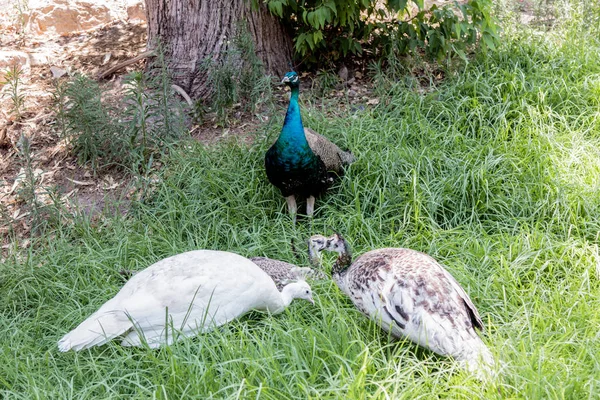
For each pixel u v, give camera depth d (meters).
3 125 7.52
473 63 7.57
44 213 6.29
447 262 5.15
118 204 6.14
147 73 7.97
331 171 6.20
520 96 6.91
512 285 4.81
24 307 5.23
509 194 5.86
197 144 6.66
